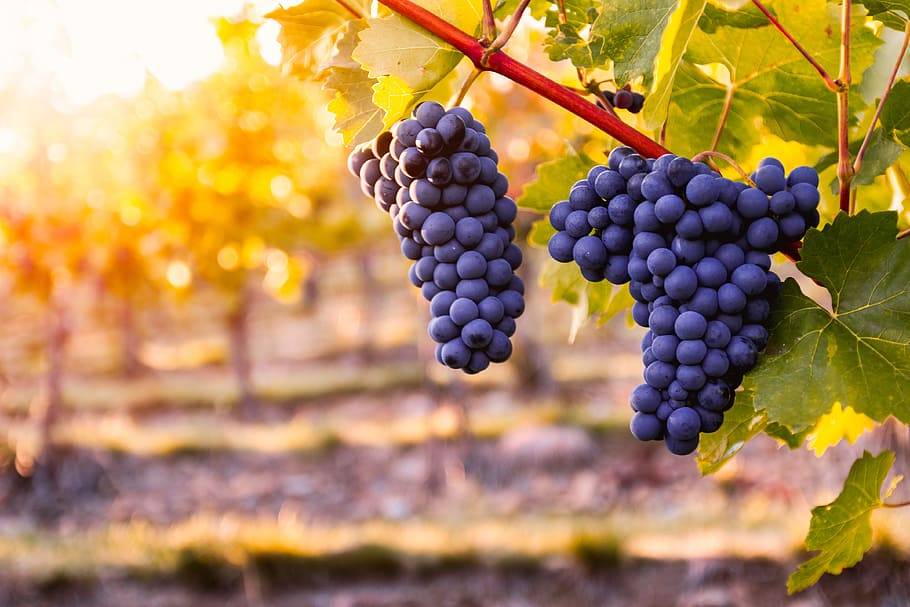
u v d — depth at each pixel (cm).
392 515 825
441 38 119
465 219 120
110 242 1048
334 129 132
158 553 723
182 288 1127
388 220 1224
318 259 1750
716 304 106
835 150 153
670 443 111
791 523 658
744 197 105
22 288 999
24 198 1012
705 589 603
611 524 734
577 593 638
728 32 146
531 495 852
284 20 154
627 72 113
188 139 1074
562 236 116
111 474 975
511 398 1206
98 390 1518
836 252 108
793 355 108
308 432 1116
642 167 110
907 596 530
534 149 812
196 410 1382
